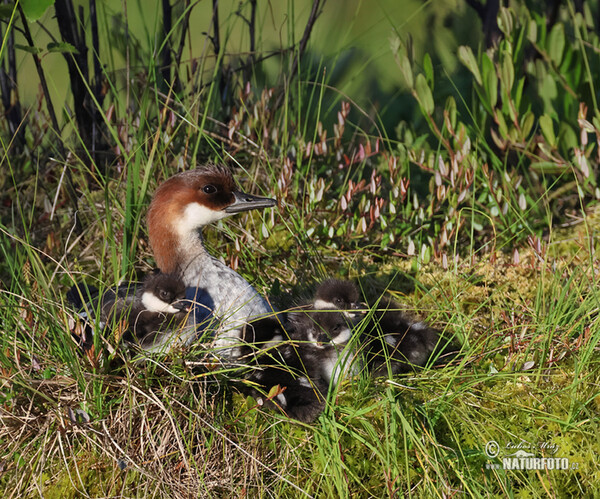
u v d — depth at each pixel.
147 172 10.22
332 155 12.93
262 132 12.68
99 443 7.74
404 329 9.40
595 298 8.82
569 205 12.33
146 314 8.55
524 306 9.72
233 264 10.23
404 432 7.54
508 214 11.44
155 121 12.48
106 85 12.48
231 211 9.33
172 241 9.32
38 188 12.45
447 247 11.45
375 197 11.48
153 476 7.57
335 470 7.50
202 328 8.70
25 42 15.27
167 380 8.12
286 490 7.69
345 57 16.09
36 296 8.86
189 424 7.86
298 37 16.16
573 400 8.12
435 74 15.01
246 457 7.77
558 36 11.48
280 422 8.12
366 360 8.83
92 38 12.33
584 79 11.89
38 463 7.71
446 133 12.64
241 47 14.28
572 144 12.02
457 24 15.84
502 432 8.12
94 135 12.27
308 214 11.45
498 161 11.69
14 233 10.81
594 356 8.95
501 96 11.79
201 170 9.30
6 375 7.91
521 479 7.86
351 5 17.00
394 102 15.66
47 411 7.84
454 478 7.79
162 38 12.93
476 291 10.41
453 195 11.05
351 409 8.11
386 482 7.52
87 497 7.52
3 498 7.60
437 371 8.61
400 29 16.62
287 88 12.24
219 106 13.34
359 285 10.75
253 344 8.48
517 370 8.66
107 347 8.09
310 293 10.59
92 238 11.52
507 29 11.44
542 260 10.38
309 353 8.73
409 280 10.96
